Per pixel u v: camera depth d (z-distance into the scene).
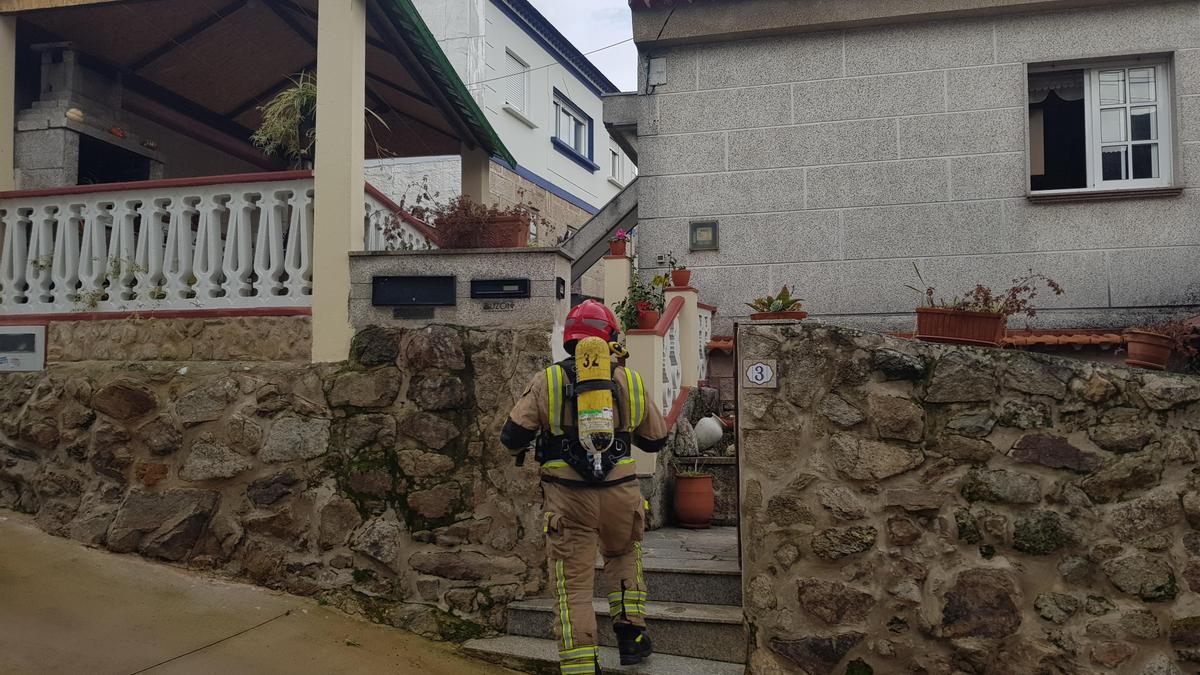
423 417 5.07
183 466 5.26
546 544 4.15
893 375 4.24
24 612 4.28
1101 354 7.74
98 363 5.62
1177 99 8.18
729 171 9.09
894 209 8.70
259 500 5.14
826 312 8.78
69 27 6.84
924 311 4.84
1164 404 4.04
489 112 12.84
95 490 5.34
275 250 5.62
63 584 4.67
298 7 6.87
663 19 9.16
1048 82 8.67
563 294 5.30
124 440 5.34
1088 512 4.02
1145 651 3.91
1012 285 8.38
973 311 4.73
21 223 6.10
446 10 12.76
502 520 4.91
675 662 4.34
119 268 5.80
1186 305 8.05
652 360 6.34
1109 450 4.05
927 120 8.67
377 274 5.31
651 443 4.32
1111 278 8.21
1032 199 8.39
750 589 4.31
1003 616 4.02
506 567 4.87
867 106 8.81
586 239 9.61
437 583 4.90
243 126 9.18
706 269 9.08
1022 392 4.14
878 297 8.68
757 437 4.37
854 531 4.20
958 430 4.16
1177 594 3.92
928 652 4.07
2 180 6.38
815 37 8.95
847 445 4.25
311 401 5.23
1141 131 8.44
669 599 4.75
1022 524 4.06
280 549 5.08
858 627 4.14
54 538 5.25
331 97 5.53
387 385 5.14
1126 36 8.31
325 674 4.10
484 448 5.00
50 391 5.61
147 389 5.38
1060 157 8.73
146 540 5.16
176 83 8.08
